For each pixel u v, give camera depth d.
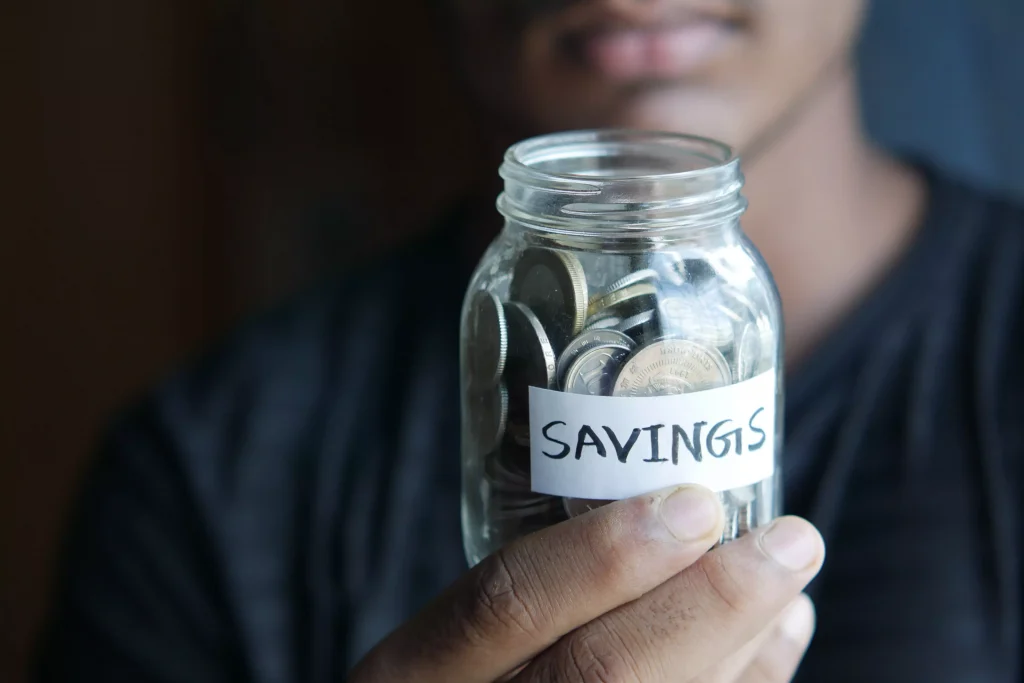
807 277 1.02
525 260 0.52
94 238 1.56
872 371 0.99
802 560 0.51
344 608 1.02
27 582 1.69
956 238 1.04
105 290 1.57
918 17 1.21
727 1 0.79
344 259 1.48
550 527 0.52
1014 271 1.02
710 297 0.51
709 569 0.51
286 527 1.09
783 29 0.82
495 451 0.53
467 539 0.61
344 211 1.47
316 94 1.45
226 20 1.45
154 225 1.53
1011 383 0.97
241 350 1.18
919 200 1.07
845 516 0.95
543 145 0.58
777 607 0.52
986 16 1.20
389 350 1.14
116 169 1.52
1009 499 0.93
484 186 1.09
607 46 0.81
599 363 0.49
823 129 0.98
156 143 1.50
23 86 1.51
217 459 1.11
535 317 0.50
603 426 0.49
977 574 0.91
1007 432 0.95
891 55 1.22
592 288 0.49
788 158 0.97
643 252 0.50
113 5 1.47
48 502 1.66
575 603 0.51
